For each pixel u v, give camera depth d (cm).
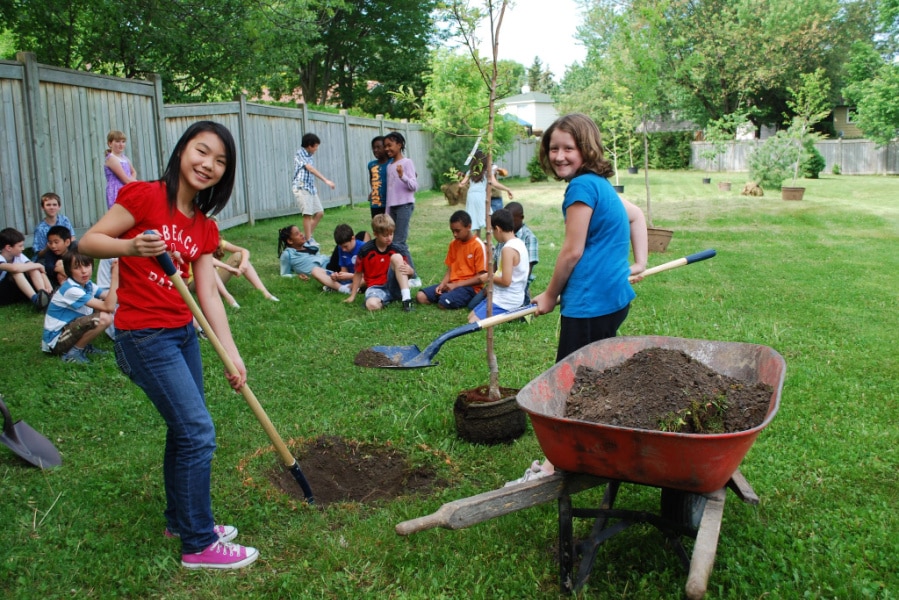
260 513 355
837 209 1675
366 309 771
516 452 424
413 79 3741
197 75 1468
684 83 3978
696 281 910
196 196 311
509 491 279
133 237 296
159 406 300
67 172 955
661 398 296
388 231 782
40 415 475
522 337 652
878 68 3200
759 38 3819
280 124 1556
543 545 328
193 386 305
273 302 794
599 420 295
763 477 380
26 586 294
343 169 1888
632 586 297
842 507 351
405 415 475
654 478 267
